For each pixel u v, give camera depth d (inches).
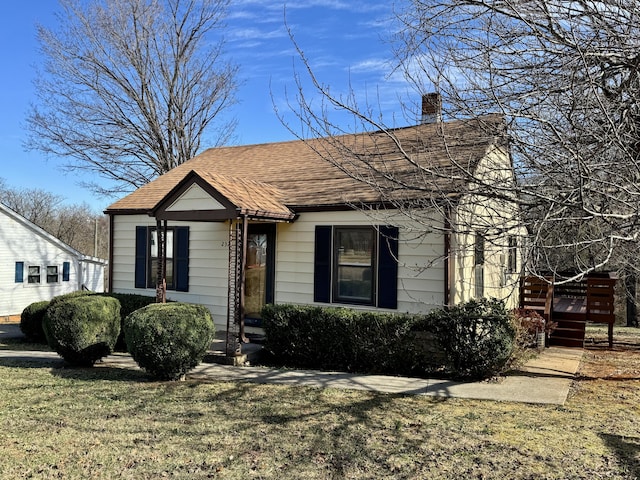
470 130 257.4
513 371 335.0
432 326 317.7
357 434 207.9
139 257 510.0
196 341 308.2
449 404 253.0
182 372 310.8
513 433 206.5
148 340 298.5
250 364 366.3
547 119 229.8
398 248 366.9
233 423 222.8
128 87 959.0
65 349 345.4
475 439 200.1
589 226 227.1
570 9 227.0
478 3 227.3
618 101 219.5
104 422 224.1
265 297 433.7
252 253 443.8
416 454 185.6
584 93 226.5
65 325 343.3
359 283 389.4
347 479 165.6
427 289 355.9
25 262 946.7
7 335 553.6
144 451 190.1
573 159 200.8
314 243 407.2
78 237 1833.2
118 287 523.2
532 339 409.7
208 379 312.3
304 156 538.3
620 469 169.9
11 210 917.2
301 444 196.7
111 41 930.1
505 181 226.4
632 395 273.0
